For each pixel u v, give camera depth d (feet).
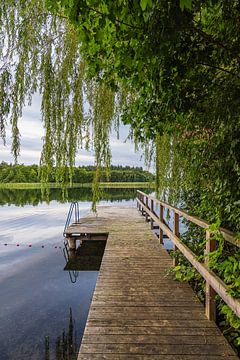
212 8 5.81
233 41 6.63
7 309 15.70
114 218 36.50
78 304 16.35
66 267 23.94
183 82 7.78
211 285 8.72
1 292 18.31
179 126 10.69
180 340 7.90
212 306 9.12
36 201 81.00
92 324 8.87
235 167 7.47
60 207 71.20
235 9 5.87
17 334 12.89
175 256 14.47
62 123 10.94
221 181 8.99
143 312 9.72
